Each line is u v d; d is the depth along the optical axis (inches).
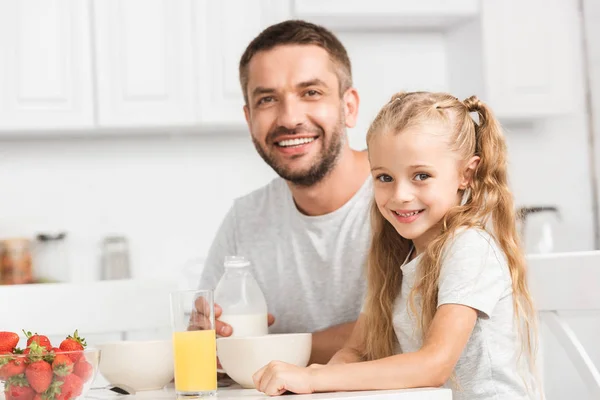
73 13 132.0
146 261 146.2
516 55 138.6
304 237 79.3
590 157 147.2
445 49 149.8
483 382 56.2
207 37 133.7
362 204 77.9
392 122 57.5
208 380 50.0
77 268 144.6
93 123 132.3
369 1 135.1
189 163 147.5
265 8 134.3
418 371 49.3
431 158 56.7
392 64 148.8
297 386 47.8
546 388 120.6
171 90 133.2
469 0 137.5
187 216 147.3
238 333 62.2
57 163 145.2
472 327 53.4
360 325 65.6
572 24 139.3
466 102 62.0
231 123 134.3
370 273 64.6
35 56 131.3
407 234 57.9
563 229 148.5
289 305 81.3
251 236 82.6
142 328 84.4
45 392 45.1
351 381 48.3
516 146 149.6
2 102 130.6
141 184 146.7
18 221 144.0
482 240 56.0
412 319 60.3
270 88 76.4
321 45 77.2
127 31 132.6
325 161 76.8
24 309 80.9
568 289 64.1
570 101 139.7
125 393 56.9
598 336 122.2
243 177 148.4
